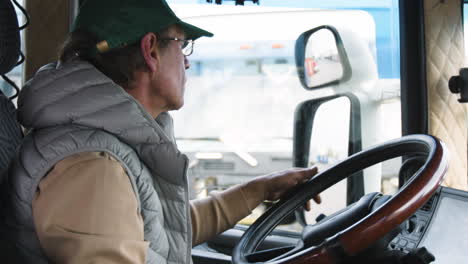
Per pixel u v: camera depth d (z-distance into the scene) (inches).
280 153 96.5
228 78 97.3
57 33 65.3
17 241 37.0
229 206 58.5
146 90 43.0
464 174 61.0
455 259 41.9
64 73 37.9
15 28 42.1
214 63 98.2
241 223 75.1
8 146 40.7
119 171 35.6
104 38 40.3
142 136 38.8
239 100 97.3
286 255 45.0
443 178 36.3
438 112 61.4
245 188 59.2
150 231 39.2
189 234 41.9
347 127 75.0
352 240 33.4
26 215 35.6
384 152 50.7
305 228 48.0
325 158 79.4
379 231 33.4
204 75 100.5
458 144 60.9
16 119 44.0
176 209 41.4
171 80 43.4
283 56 85.0
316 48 78.3
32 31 65.9
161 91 43.2
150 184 40.1
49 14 65.5
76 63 38.8
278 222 53.4
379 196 47.5
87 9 42.1
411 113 63.0
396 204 33.7
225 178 99.7
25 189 35.1
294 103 85.8
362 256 38.3
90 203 33.4
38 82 37.6
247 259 48.2
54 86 37.3
